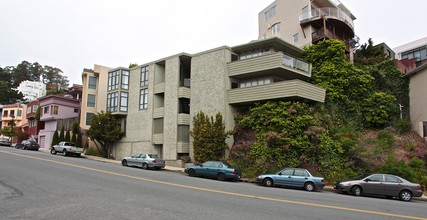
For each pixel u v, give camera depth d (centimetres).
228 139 2562
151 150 3127
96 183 1387
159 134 3077
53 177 1498
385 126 2642
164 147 2975
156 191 1250
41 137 5022
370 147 2234
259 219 831
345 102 2664
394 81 2888
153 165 2459
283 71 2542
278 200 1159
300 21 3528
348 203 1207
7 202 932
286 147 2134
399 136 2469
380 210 1070
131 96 3512
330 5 3809
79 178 1517
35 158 2497
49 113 4909
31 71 12056
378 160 2105
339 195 1574
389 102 2686
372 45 3878
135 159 2567
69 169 1873
